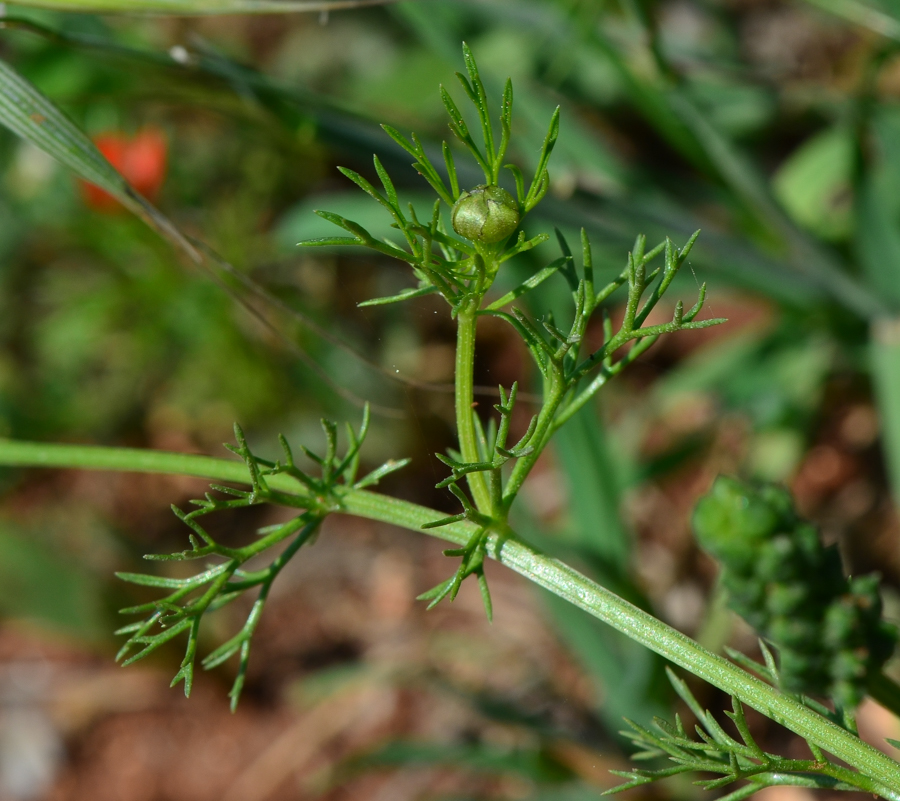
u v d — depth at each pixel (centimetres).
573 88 44
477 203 19
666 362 45
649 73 35
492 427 21
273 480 21
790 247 37
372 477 21
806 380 39
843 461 42
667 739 20
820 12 45
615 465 38
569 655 42
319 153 33
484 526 20
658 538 43
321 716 44
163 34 41
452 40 38
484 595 20
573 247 35
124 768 45
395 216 19
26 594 42
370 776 42
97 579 43
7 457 23
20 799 45
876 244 34
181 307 45
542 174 20
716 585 37
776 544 20
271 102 30
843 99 37
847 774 20
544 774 34
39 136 23
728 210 39
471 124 38
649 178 39
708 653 20
